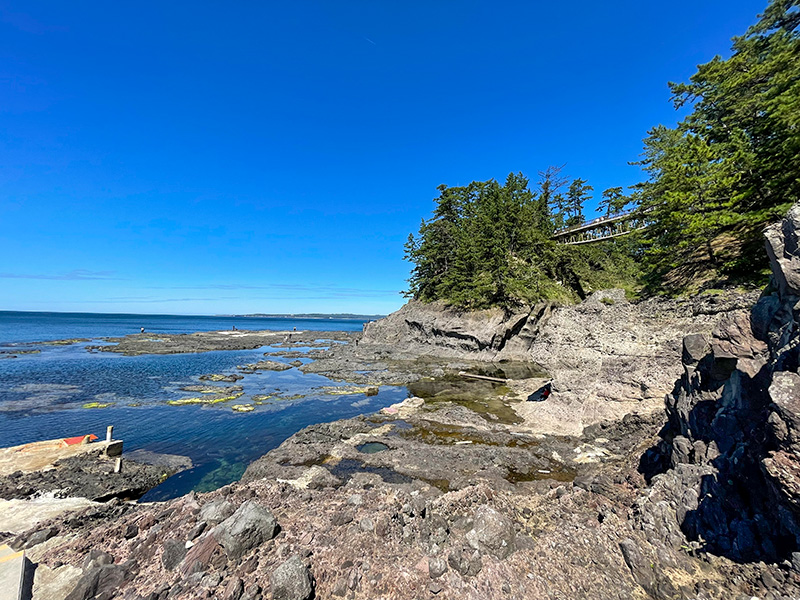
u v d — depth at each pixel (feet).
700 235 105.19
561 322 150.41
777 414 18.86
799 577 17.24
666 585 20.65
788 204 80.69
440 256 203.00
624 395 61.16
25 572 23.44
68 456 50.70
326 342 279.90
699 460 28.43
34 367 140.26
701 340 36.29
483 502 32.01
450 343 172.14
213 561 23.99
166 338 284.41
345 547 25.58
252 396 95.30
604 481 36.17
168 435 65.10
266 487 37.58
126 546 26.84
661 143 165.17
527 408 74.38
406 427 65.62
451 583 22.56
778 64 83.76
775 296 27.43
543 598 21.26
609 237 185.26
